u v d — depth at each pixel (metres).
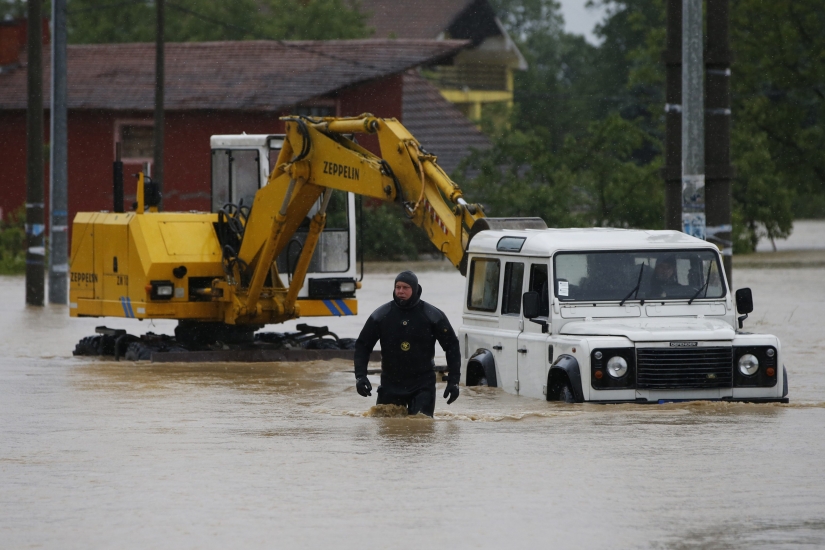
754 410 47.97
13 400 55.12
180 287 75.38
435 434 43.53
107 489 35.31
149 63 191.62
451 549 28.64
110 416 49.84
